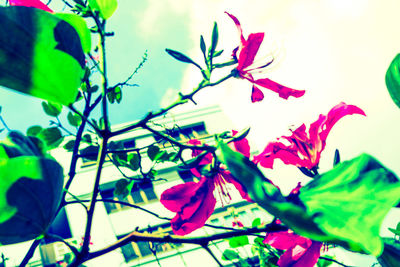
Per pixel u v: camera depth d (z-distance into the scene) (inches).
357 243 6.2
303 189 7.9
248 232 14.0
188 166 14.8
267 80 17.0
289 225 6.8
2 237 10.0
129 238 14.7
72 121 22.1
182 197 15.7
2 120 18.4
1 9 9.1
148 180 22.8
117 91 21.5
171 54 15.3
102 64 15.2
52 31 9.7
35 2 13.8
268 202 6.9
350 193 7.2
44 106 21.1
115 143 22.7
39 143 10.9
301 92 17.3
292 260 14.2
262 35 16.4
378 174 7.3
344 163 7.9
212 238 14.2
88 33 12.4
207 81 15.7
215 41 15.5
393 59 12.2
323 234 6.4
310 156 15.6
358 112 15.2
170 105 15.4
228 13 16.7
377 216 6.5
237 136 14.7
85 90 18.3
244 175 7.4
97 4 14.8
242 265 26.0
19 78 8.9
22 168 9.6
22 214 10.1
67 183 16.8
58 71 9.5
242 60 16.3
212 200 15.7
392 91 12.3
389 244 10.9
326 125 15.4
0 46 8.8
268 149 16.0
